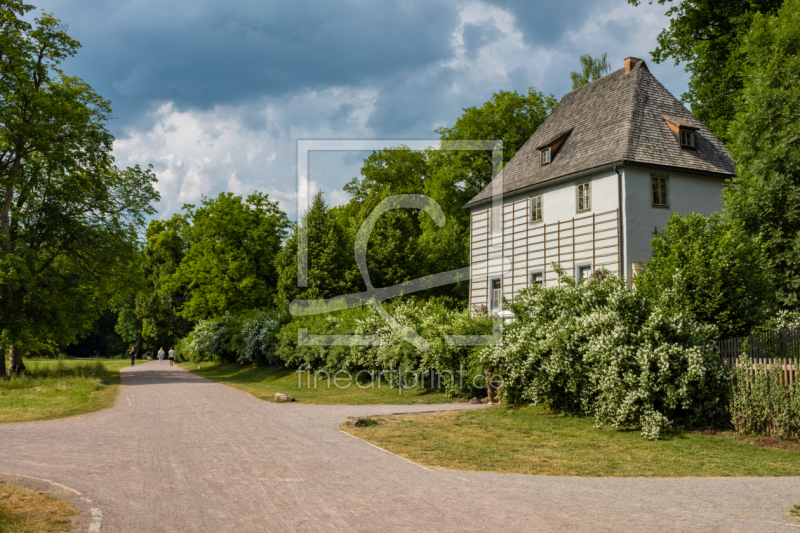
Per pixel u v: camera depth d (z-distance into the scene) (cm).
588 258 2316
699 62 3059
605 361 1259
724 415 1201
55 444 1086
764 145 1773
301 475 838
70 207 3322
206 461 932
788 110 1742
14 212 3253
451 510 659
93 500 691
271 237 4447
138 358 8631
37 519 610
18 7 2947
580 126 2642
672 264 1323
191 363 5806
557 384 1425
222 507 667
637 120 2352
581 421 1366
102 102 3331
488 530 583
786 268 1688
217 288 4206
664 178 2252
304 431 1251
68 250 3322
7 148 2992
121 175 3616
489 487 779
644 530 584
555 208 2505
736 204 1781
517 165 2897
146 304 6975
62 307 3134
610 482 821
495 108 3841
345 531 580
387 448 1070
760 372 1120
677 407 1258
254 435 1195
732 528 593
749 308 1260
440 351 1900
